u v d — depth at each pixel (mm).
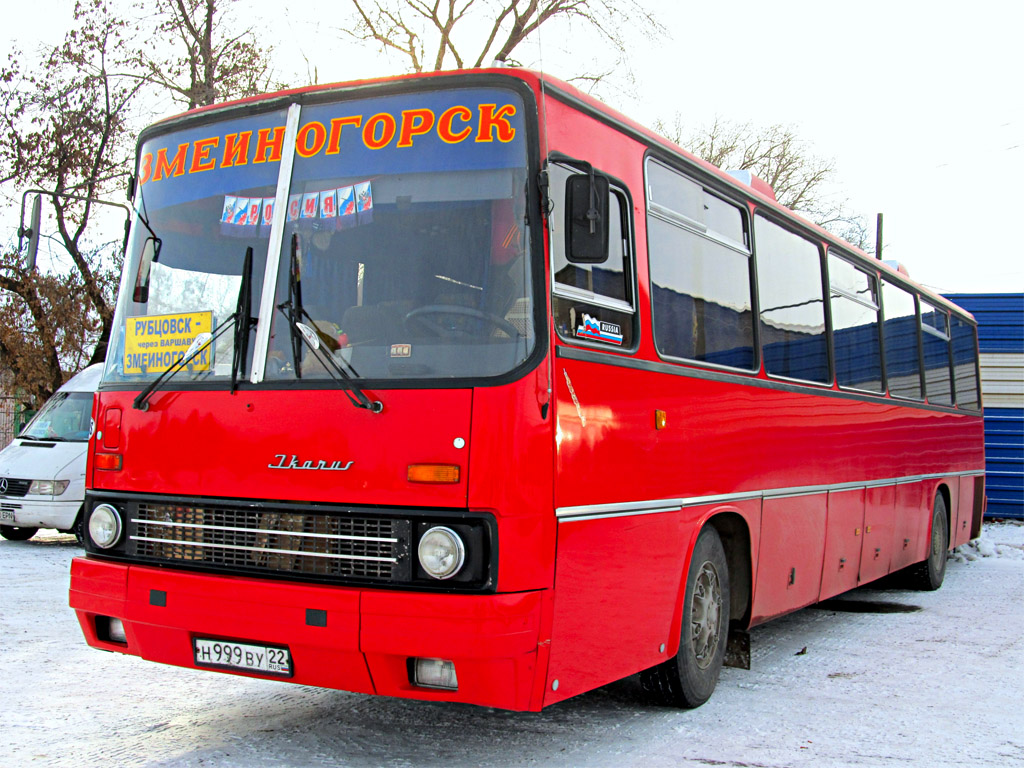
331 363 4461
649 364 5289
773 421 6902
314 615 4250
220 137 5129
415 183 4613
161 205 5270
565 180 4691
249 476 4555
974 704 6098
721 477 6066
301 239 4742
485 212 4488
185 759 4727
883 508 9297
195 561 4664
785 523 7031
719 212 6457
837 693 6348
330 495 4355
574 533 4496
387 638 4125
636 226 5340
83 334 23125
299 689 6133
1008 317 18359
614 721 5582
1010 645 7949
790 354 7414
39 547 13531
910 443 10266
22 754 4754
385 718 5535
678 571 5520
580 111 4914
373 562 4246
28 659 6730
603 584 4742
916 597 10586
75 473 13625
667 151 5766
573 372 4566
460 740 5164
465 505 4148
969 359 13227
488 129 4574
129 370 5109
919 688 6496
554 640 4340
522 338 4309
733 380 6316
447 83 4668
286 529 4430
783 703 6074
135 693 5938
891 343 10000
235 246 4918
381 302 4504
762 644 7965
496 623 4059
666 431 5426
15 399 25203
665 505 5371
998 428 18328
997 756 5070
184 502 4707
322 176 4789
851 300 8930
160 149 5359
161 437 4836
